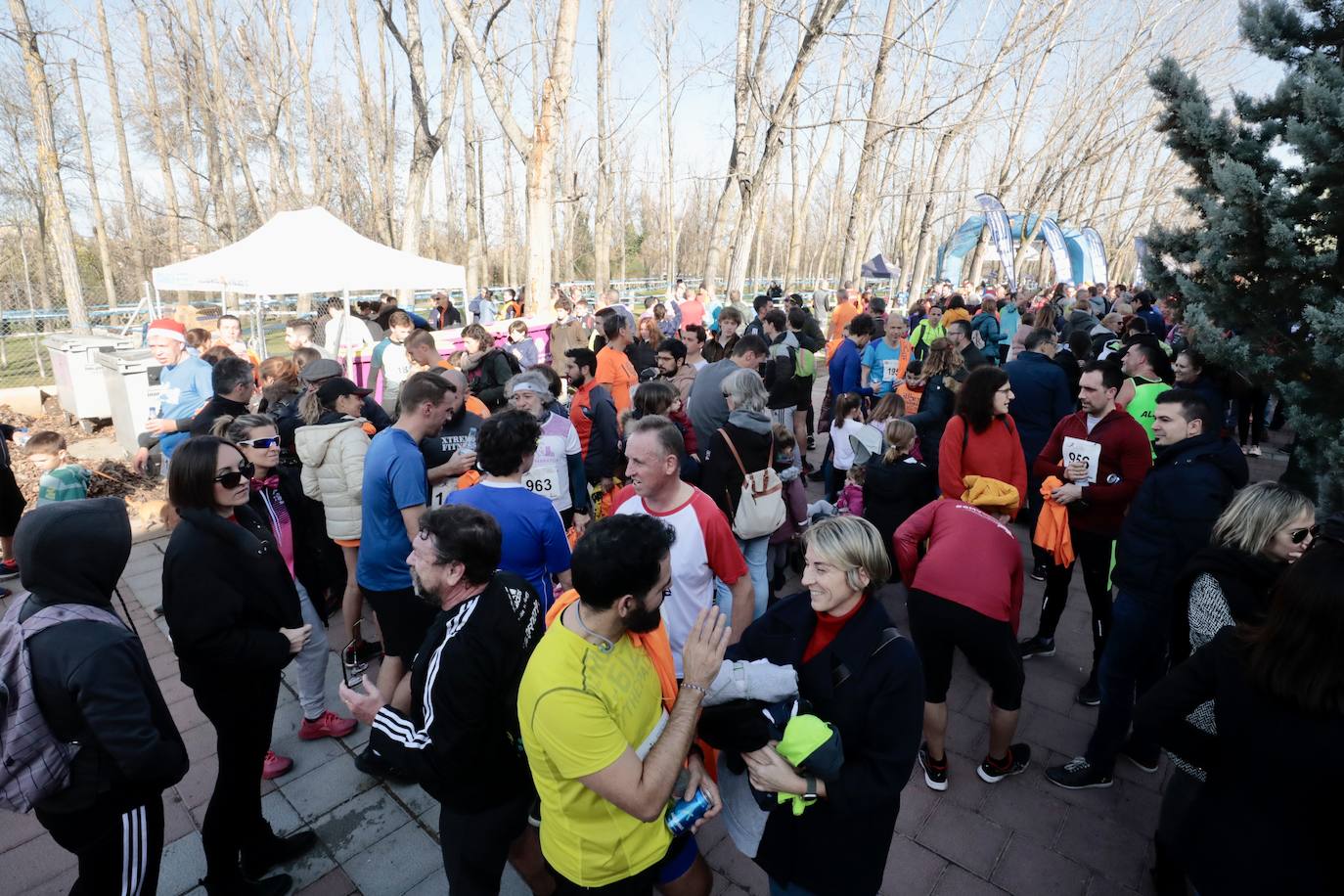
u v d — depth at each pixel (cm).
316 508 435
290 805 320
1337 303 307
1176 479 295
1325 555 162
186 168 2405
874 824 196
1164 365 482
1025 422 548
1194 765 189
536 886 245
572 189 2250
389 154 2725
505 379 648
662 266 5366
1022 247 1955
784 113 1113
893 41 983
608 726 169
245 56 2164
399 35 1634
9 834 306
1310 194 329
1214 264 366
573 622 175
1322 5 333
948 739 364
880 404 536
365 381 890
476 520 206
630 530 168
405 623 333
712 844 299
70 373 951
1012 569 295
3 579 523
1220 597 223
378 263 923
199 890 277
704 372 511
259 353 935
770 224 3903
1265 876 167
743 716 180
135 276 2852
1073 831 303
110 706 182
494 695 200
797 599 213
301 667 354
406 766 201
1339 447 316
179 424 574
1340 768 155
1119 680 313
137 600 514
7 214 2433
